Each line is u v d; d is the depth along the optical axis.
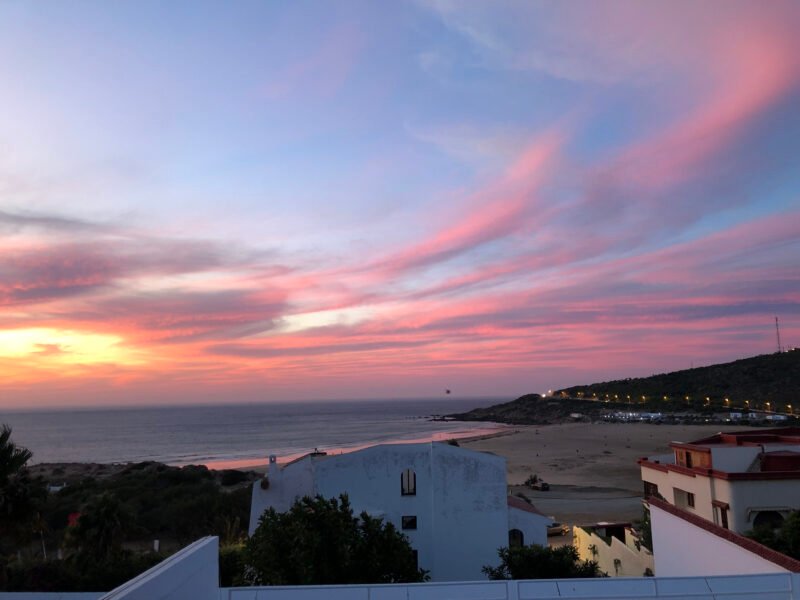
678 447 36.94
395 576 21.80
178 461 147.88
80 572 31.73
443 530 32.59
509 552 27.53
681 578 13.03
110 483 70.38
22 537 25.73
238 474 79.75
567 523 56.69
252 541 21.89
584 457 122.44
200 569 11.22
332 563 21.03
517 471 101.12
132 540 50.75
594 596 12.91
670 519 18.78
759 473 30.08
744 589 12.76
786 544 23.30
